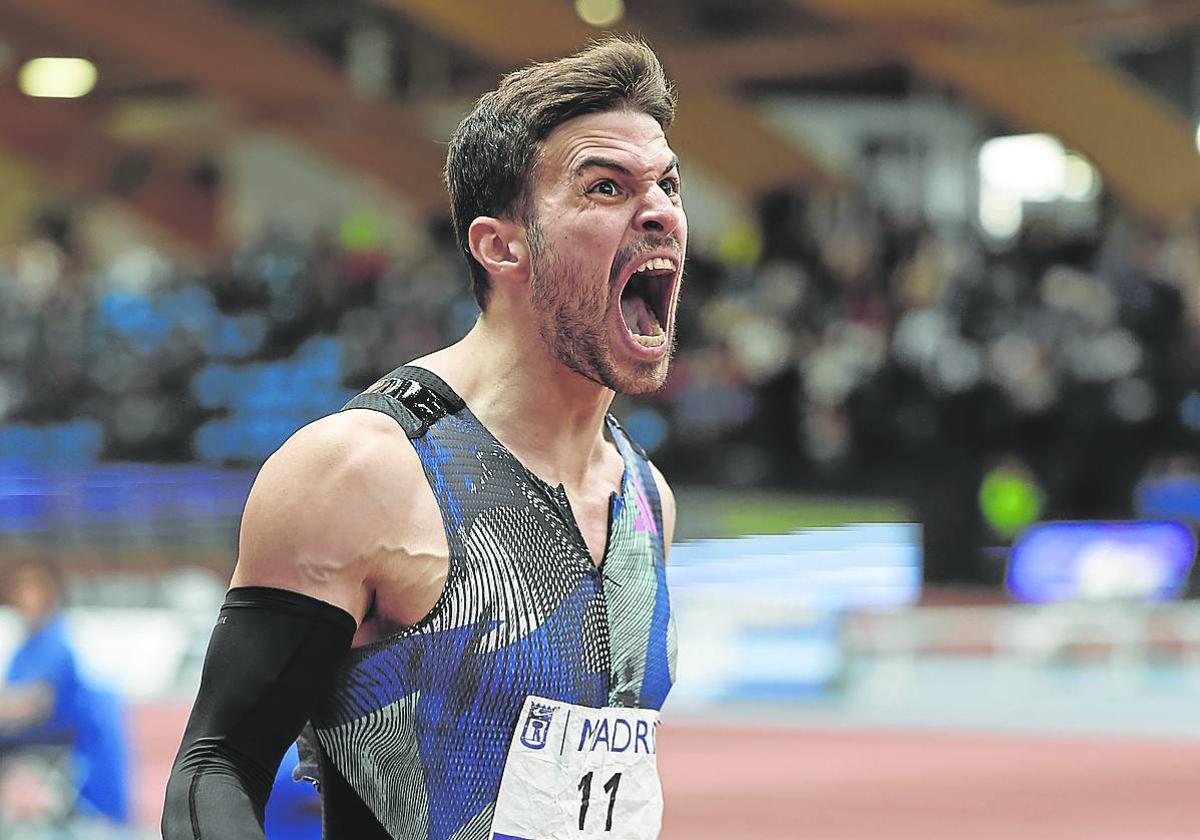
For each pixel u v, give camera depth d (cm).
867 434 3747
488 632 555
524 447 581
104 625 3466
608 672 579
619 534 595
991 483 3531
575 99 569
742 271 4441
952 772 2516
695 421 4041
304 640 535
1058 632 3216
